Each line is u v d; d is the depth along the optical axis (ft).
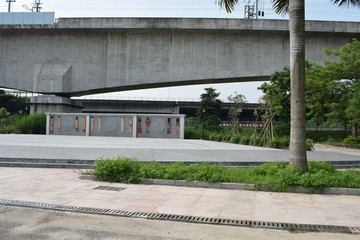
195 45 102.27
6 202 20.94
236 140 85.15
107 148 53.62
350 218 18.67
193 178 27.61
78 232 15.88
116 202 21.50
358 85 77.92
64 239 14.84
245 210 20.11
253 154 48.88
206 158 41.65
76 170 35.17
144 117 95.66
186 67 102.42
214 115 132.77
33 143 62.44
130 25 99.66
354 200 23.12
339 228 16.93
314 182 25.13
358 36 98.73
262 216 18.90
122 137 93.25
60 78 105.09
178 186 27.25
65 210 19.62
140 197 23.04
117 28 100.48
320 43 100.17
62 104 107.65
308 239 15.47
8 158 38.50
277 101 88.22
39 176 31.22
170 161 37.52
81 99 171.12
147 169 29.40
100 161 30.55
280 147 69.26
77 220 17.84
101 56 105.70
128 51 104.22
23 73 107.96
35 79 106.42
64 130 99.35
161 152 48.39
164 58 103.19
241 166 37.99
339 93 86.22
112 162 29.63
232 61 101.50
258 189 26.09
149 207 20.44
